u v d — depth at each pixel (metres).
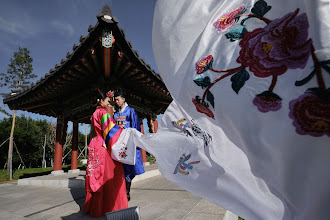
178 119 0.82
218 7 0.64
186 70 0.65
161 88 7.33
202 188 0.64
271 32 0.47
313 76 0.37
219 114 0.51
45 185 5.72
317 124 0.37
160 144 0.83
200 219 1.97
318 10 0.38
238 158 0.57
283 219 0.45
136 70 5.86
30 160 31.14
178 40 0.68
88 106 6.97
